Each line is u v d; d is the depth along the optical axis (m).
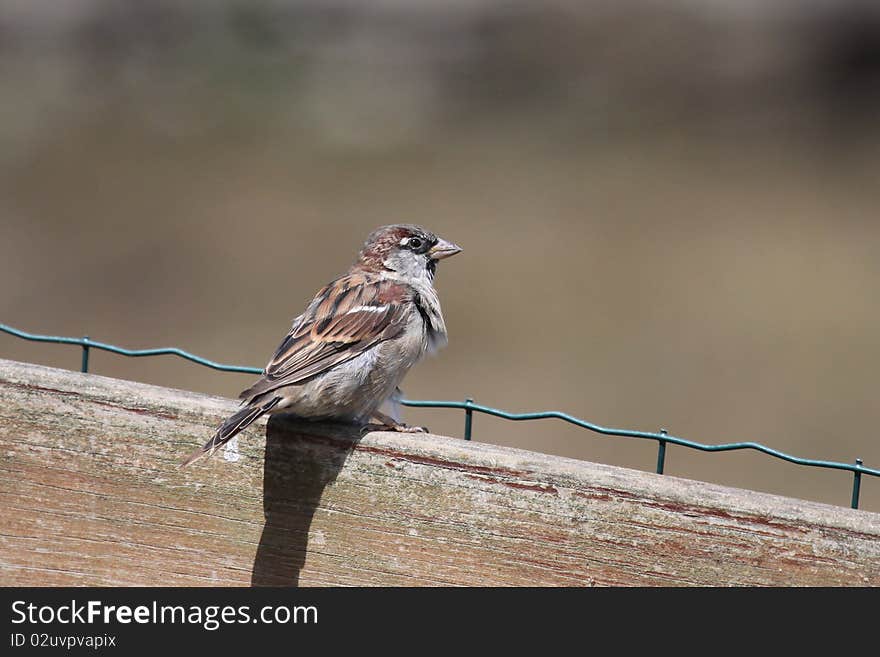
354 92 22.08
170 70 22.42
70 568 4.58
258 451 4.43
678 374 12.99
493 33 23.80
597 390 12.67
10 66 22.16
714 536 4.04
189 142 19.97
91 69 22.30
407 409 12.20
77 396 4.54
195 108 21.20
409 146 20.14
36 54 22.64
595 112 21.59
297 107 21.38
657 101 21.98
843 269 15.65
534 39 23.66
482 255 16.31
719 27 23.47
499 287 15.38
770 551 4.01
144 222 16.89
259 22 23.59
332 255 16.09
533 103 22.05
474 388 12.70
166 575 4.52
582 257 16.08
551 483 4.15
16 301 14.36
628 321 14.43
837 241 16.53
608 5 23.86
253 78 22.33
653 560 4.09
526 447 11.49
